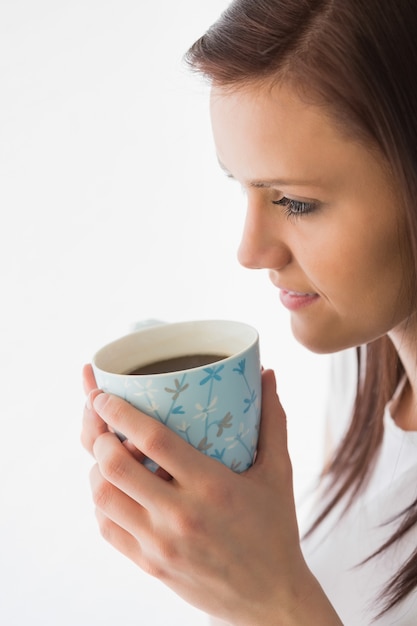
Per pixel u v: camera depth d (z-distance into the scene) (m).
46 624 1.60
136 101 1.52
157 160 1.56
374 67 0.64
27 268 1.55
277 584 0.67
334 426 1.20
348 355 1.15
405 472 0.95
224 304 1.67
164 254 1.61
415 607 0.84
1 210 1.52
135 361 0.73
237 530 0.65
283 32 0.65
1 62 1.46
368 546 0.96
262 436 0.70
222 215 1.61
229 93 0.67
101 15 1.47
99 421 0.69
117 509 0.68
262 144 0.66
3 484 1.59
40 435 1.58
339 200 0.67
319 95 0.64
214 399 0.62
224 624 0.91
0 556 1.59
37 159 1.51
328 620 0.68
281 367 1.73
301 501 1.19
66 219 1.55
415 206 0.66
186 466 0.62
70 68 1.48
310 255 0.70
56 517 1.59
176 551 0.65
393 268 0.70
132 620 1.58
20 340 1.57
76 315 1.58
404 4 0.64
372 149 0.65
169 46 1.49
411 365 0.90
